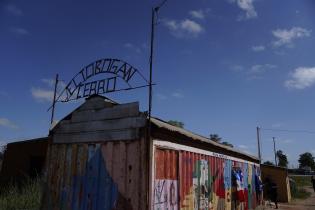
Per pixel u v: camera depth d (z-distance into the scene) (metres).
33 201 11.80
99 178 8.21
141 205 7.32
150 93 7.80
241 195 14.80
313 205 23.12
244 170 16.64
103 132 8.45
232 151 13.95
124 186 7.69
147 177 7.41
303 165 131.38
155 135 7.82
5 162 19.34
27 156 18.53
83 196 8.43
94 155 8.48
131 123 7.96
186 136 9.13
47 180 9.38
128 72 8.18
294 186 33.47
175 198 8.55
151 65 7.90
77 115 9.23
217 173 12.13
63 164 9.14
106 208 7.88
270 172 26.86
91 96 9.00
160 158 8.04
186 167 9.41
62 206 8.80
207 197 10.84
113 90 8.41
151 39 7.99
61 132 9.48
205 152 11.10
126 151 7.88
